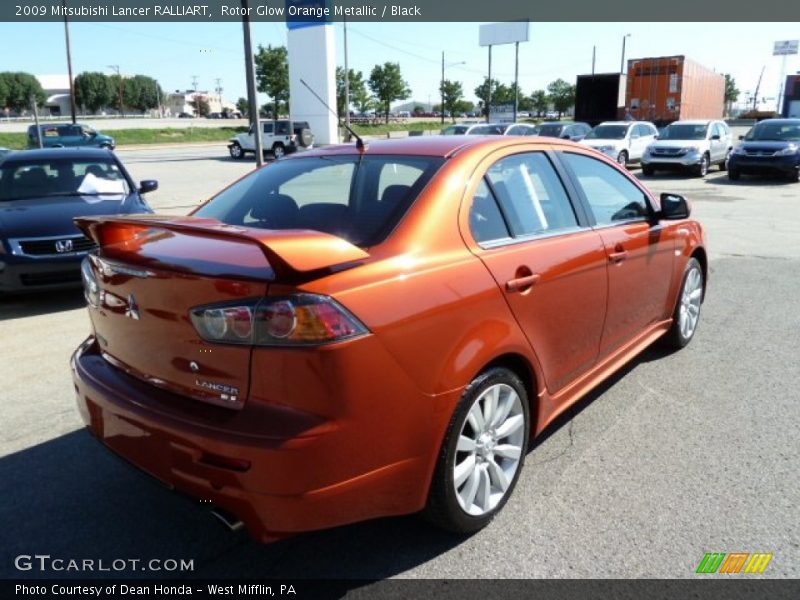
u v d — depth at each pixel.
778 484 3.17
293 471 2.14
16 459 3.54
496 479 2.88
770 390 4.29
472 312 2.60
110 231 2.81
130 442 2.52
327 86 30.03
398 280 2.39
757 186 17.53
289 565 2.67
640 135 23.11
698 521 2.88
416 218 2.64
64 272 6.46
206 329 2.26
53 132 34.44
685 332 5.01
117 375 2.72
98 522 2.98
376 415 2.28
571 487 3.16
